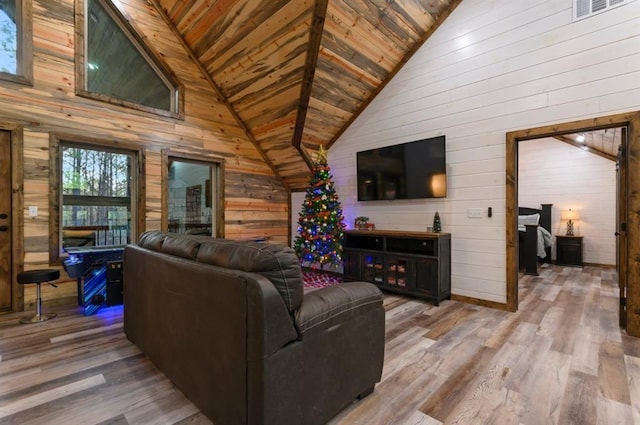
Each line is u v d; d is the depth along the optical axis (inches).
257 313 49.3
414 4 143.9
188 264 66.5
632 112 106.0
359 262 173.9
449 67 153.3
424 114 163.5
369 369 69.5
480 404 67.8
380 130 184.5
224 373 55.8
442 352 93.4
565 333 107.5
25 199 129.6
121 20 158.7
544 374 80.4
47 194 134.7
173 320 71.7
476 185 143.7
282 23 138.0
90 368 83.3
